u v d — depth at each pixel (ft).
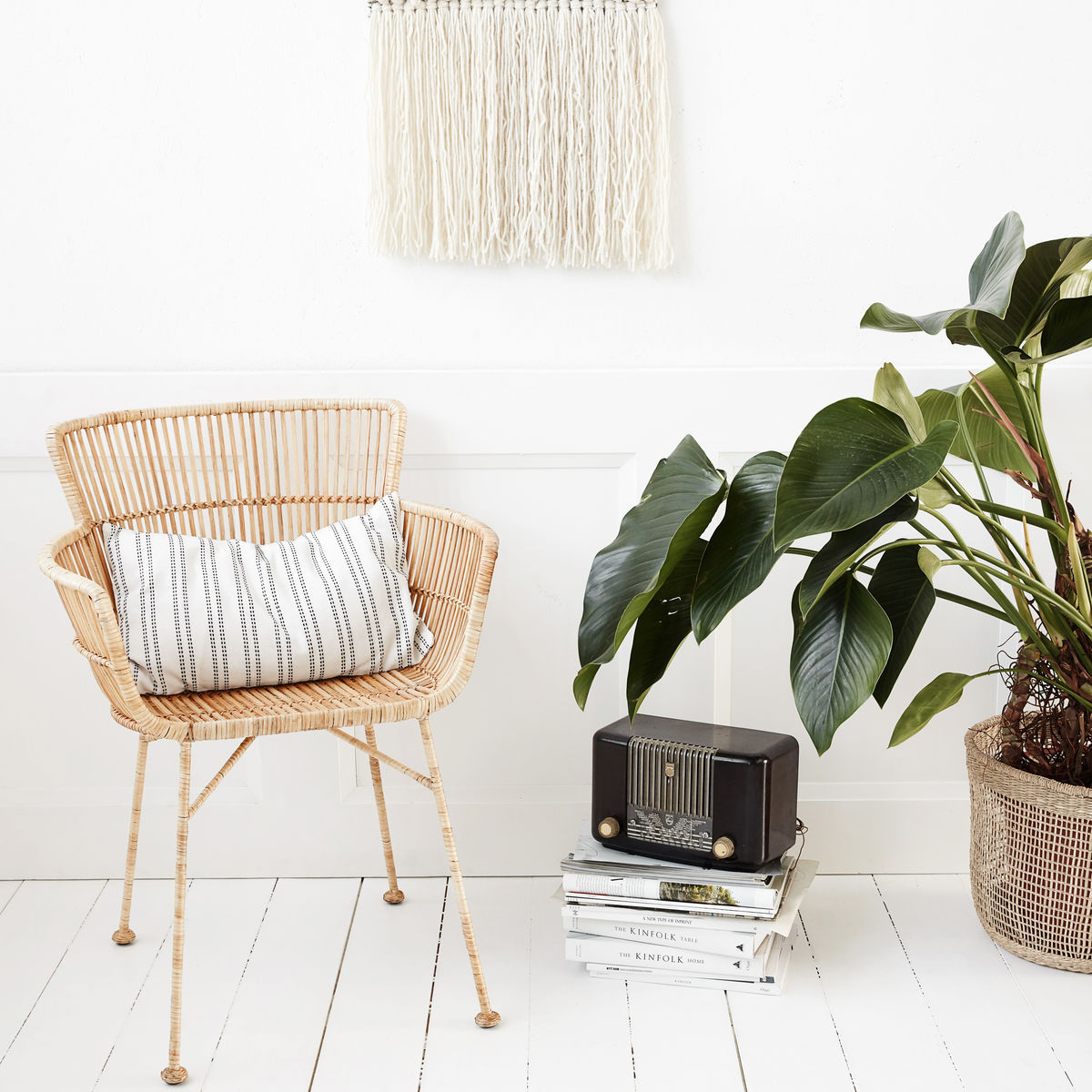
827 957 5.63
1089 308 4.65
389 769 6.45
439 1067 4.80
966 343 5.39
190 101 5.99
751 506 4.59
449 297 6.19
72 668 6.34
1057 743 5.40
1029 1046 4.93
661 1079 4.72
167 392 6.12
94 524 5.47
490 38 5.88
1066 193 6.15
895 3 5.99
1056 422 6.20
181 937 4.70
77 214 6.05
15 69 5.92
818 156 6.11
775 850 5.32
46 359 6.15
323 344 6.21
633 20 5.88
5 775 6.41
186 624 5.12
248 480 5.92
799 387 6.17
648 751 5.36
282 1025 5.09
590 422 6.20
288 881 6.48
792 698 6.46
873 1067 4.79
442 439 6.21
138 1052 4.91
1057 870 5.30
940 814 6.51
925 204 6.15
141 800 5.67
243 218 6.09
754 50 6.01
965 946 5.73
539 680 6.46
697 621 4.39
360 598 5.40
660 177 6.01
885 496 4.01
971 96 6.07
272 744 6.38
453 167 5.98
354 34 5.97
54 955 5.68
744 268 6.20
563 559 6.37
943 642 6.41
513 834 6.53
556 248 6.09
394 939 5.82
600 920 5.43
